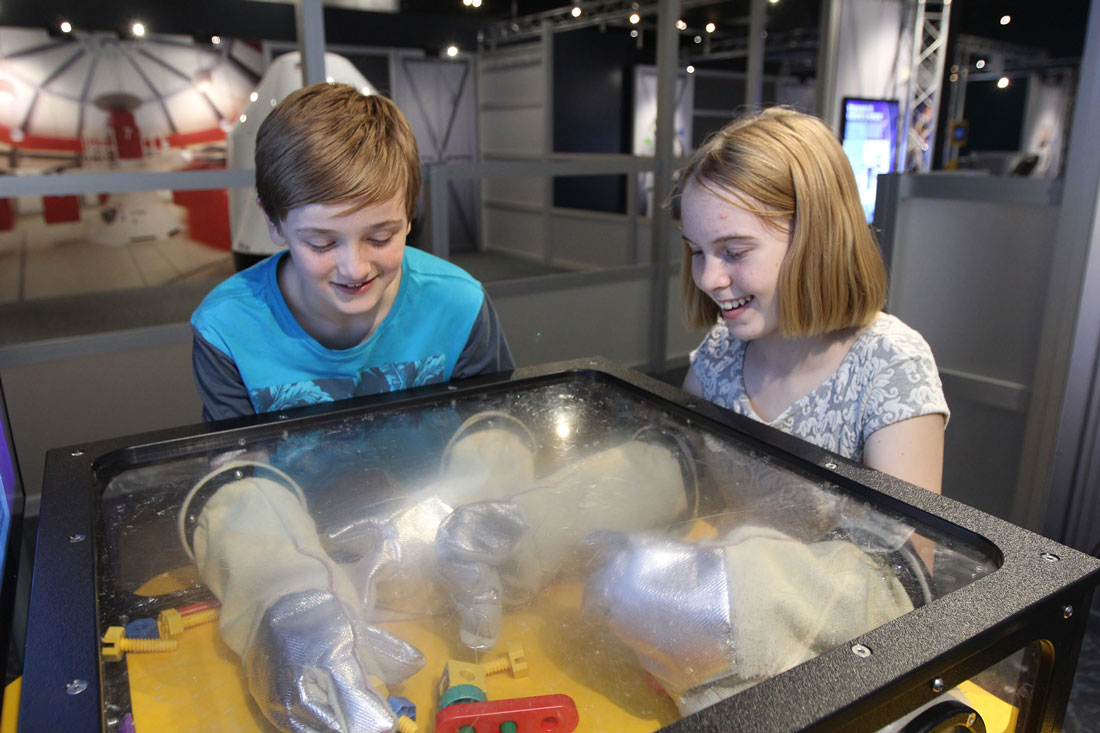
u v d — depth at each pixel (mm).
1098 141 1456
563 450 696
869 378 839
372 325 892
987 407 1799
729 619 443
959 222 1760
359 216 677
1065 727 1270
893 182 1814
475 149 7820
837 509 570
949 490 1910
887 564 500
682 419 754
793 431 897
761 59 4711
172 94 6180
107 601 474
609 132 7535
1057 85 8094
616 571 498
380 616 494
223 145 6473
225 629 465
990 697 490
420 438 718
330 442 708
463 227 7809
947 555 506
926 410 803
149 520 573
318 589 470
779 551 495
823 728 350
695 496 605
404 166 706
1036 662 484
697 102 7820
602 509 584
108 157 6062
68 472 616
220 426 711
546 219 6773
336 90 729
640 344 3592
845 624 448
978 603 430
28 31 5605
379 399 785
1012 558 481
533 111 6922
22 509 758
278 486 604
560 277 3221
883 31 4531
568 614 509
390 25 5594
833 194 747
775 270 769
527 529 549
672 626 448
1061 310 1567
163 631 454
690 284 941
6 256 5582
